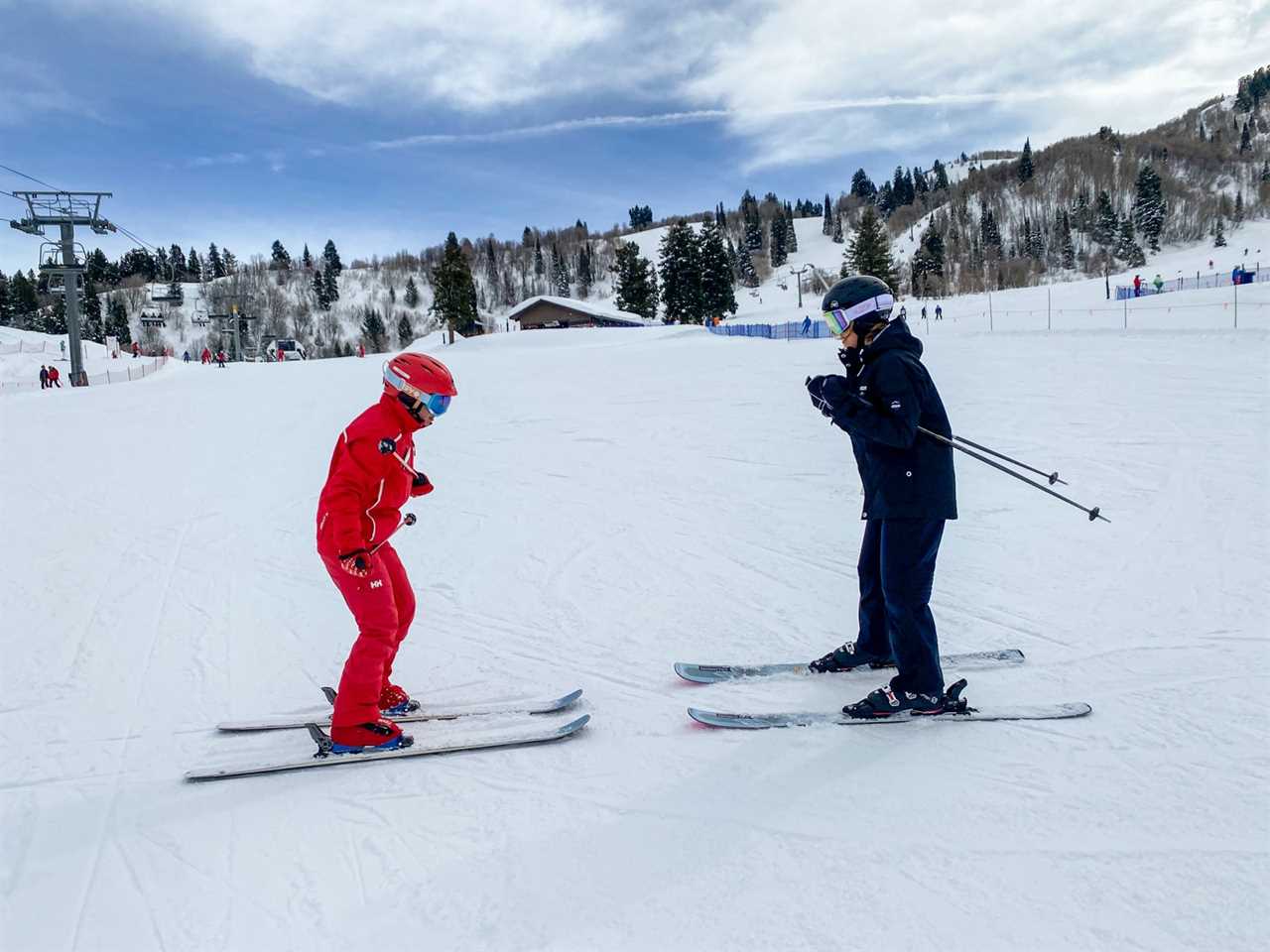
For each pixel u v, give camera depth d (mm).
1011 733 2811
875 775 2580
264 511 7242
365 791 2650
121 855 2352
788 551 5285
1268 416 8391
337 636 4223
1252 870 2008
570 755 2834
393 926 1983
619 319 57750
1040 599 4133
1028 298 53719
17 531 6660
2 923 2066
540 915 1989
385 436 2822
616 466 8453
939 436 2920
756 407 12016
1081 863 2078
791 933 1877
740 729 2961
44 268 31781
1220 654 3348
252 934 1987
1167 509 5570
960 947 1806
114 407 16484
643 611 4336
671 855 2211
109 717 3305
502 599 4641
